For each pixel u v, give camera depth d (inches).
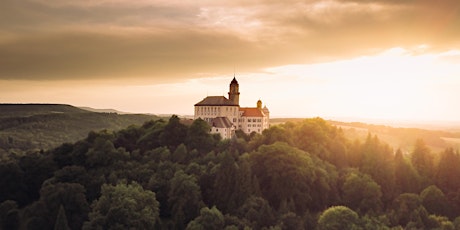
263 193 6599.4
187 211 5812.0
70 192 6008.9
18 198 6924.2
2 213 6102.4
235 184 6210.6
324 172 6914.4
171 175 6707.7
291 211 6048.2
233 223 5329.7
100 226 5098.4
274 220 5442.9
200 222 5216.5
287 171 6643.7
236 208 5935.0
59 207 5836.6
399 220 5920.3
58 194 5954.7
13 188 6963.6
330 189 6860.2
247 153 7317.9
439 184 7460.6
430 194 6594.5
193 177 6358.3
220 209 6053.2
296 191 6466.5
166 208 6230.3
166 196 6323.8
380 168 7357.3
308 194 6535.4
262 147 7096.5
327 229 5108.3
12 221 6013.8
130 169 7062.0
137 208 5447.8
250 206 5748.0
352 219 5231.3
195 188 6087.6
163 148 7628.0
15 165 7239.2
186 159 7421.3
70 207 5900.6
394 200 6692.9
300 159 6806.1
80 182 6712.6
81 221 5787.4
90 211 5994.1
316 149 7839.6
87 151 7751.0
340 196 6953.7
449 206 6555.1
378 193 6614.2
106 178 6855.3
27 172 7357.3
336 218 5206.7
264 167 6870.1
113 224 5187.0
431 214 6284.5
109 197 5698.8
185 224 5644.7
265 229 5172.2
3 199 6806.1
